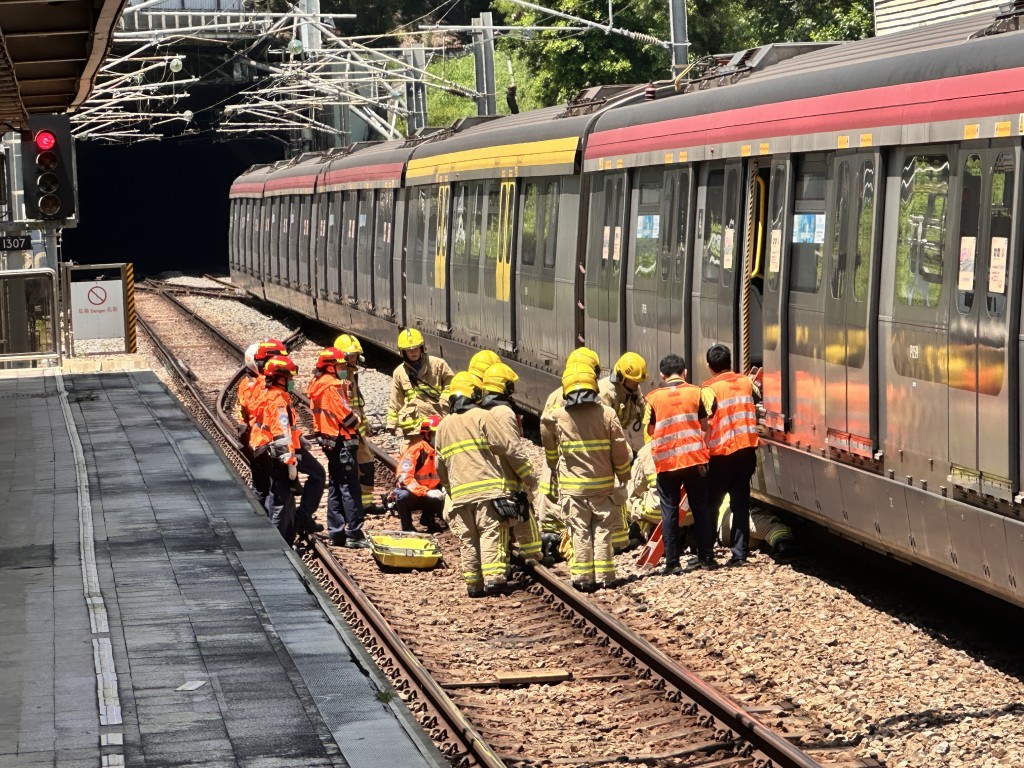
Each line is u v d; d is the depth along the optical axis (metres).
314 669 21.19
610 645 28.80
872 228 29.72
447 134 70.31
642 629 30.19
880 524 29.92
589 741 23.61
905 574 33.72
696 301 39.12
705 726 23.94
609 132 45.75
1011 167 25.00
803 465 33.12
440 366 39.88
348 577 33.91
